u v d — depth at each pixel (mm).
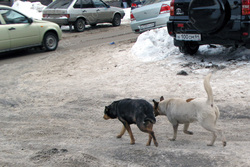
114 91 7789
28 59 12438
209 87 4441
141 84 8062
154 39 11180
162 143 5043
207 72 8297
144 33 11398
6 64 11812
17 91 8438
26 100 7699
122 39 15102
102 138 5465
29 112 6918
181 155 4414
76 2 18500
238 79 7543
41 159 4500
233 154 4305
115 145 5070
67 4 18500
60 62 11406
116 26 20594
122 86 8086
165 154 4500
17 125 6230
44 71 10375
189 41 9289
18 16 12867
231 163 4023
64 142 5305
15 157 4664
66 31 19312
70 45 14828
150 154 4547
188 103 4738
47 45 13773
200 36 8641
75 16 18359
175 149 4688
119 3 29469
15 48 12742
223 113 6031
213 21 7859
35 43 13367
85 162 4328
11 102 7617
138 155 4543
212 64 8773
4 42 12258
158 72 8805
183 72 8398
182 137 5262
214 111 4484
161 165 4164
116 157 4527
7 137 5652
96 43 14711
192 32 8789
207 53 9898
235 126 5484
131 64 9852
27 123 6316
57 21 18531
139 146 4957
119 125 6066
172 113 4957
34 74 10086
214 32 8219
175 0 9023
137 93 7480
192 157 4316
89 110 6828
